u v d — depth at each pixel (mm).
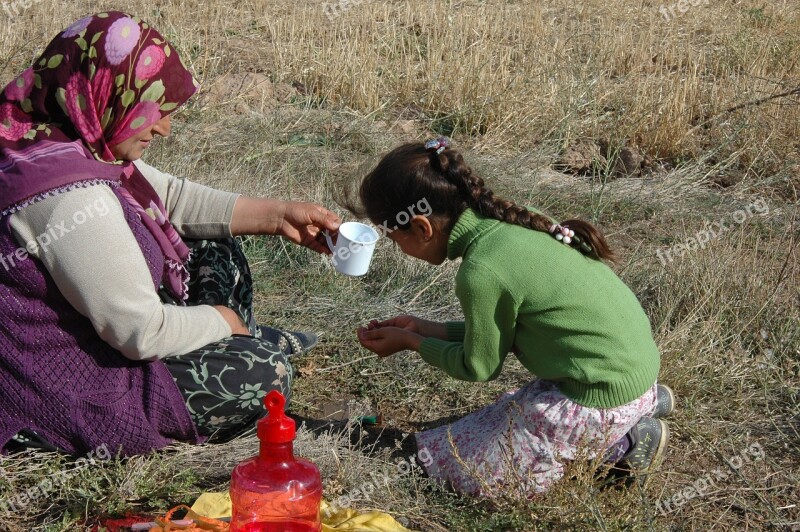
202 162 5996
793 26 8844
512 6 9508
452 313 4383
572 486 2789
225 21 8625
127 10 8711
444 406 3707
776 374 3895
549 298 2752
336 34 8164
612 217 5562
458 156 2879
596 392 2811
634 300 2916
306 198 5516
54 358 2842
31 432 2912
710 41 8523
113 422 2914
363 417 3549
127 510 2863
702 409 3639
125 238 2732
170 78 2898
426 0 9492
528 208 2977
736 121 6496
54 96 2770
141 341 2801
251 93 7129
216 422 3102
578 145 6480
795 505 3090
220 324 3070
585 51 8180
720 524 3000
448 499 3020
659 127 6430
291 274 4734
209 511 2770
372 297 4531
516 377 3867
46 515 2869
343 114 6836
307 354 4031
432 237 2936
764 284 4398
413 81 7406
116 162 2975
